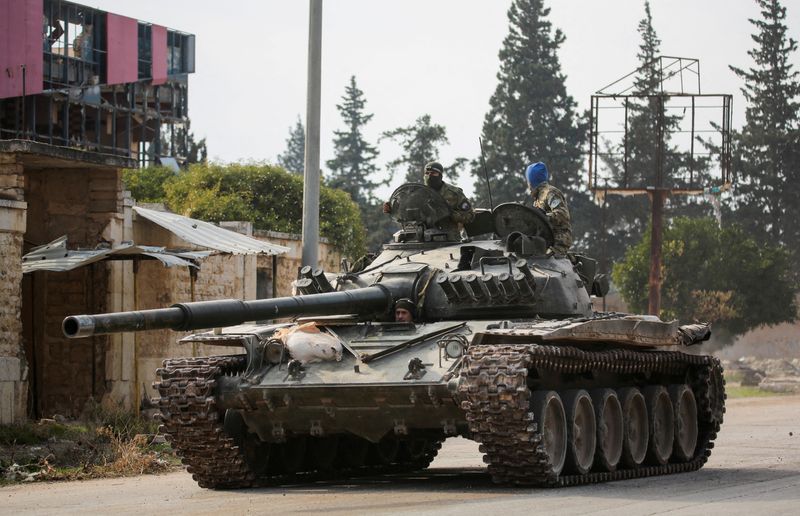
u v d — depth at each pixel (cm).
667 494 1686
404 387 1823
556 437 1875
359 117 10425
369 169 10394
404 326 1992
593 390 2042
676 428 2277
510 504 1556
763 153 9156
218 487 1981
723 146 5212
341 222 4403
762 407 4462
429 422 1898
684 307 7325
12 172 2688
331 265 4347
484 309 2027
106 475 2247
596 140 5231
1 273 2602
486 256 2089
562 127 8681
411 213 2227
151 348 3247
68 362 3086
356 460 2298
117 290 3070
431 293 2061
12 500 1828
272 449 2103
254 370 1950
